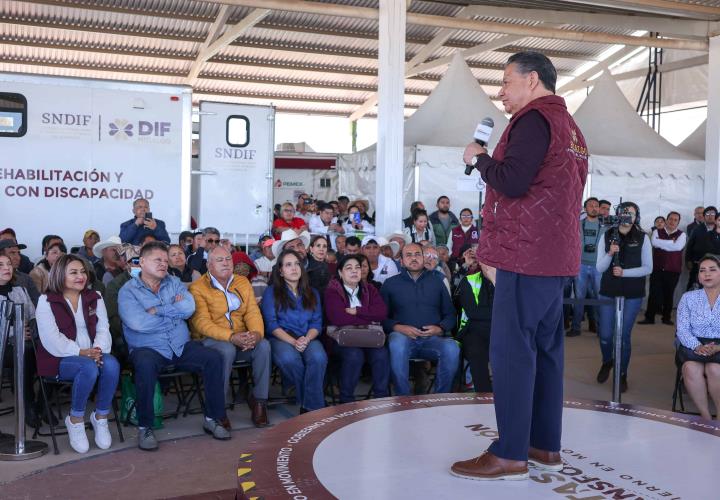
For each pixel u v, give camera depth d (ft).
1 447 15.71
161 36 55.98
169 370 17.29
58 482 13.98
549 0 42.01
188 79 63.67
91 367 15.55
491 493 8.30
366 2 50.67
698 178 41.24
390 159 32.01
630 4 37.01
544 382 9.08
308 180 54.95
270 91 69.97
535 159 8.14
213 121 28.45
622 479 8.82
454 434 10.46
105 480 14.12
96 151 25.91
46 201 25.49
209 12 53.42
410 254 20.01
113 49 57.88
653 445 10.14
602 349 23.06
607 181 39.52
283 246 23.97
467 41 62.08
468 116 40.19
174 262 21.88
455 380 20.68
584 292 32.45
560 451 9.55
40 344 15.89
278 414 18.93
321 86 68.59
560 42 65.00
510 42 57.26
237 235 28.99
